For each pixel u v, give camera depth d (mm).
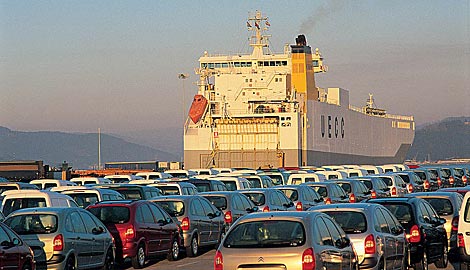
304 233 16188
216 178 45469
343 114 117250
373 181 46062
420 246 23734
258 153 96750
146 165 117500
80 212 23656
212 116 97750
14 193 27125
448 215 27453
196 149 98688
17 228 22266
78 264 22828
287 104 97562
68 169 89500
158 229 27688
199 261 28922
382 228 21031
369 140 131625
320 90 114812
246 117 96812
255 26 103562
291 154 95625
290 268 15797
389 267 21109
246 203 34469
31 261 20531
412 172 55594
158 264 27984
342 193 41375
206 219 31219
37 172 77688
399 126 148375
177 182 39781
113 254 25188
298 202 37062
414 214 24016
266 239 16172
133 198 35125
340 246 17828
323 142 106875
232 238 16391
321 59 114938
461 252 22531
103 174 83625
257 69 102688
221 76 102250
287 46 103688
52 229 22172
